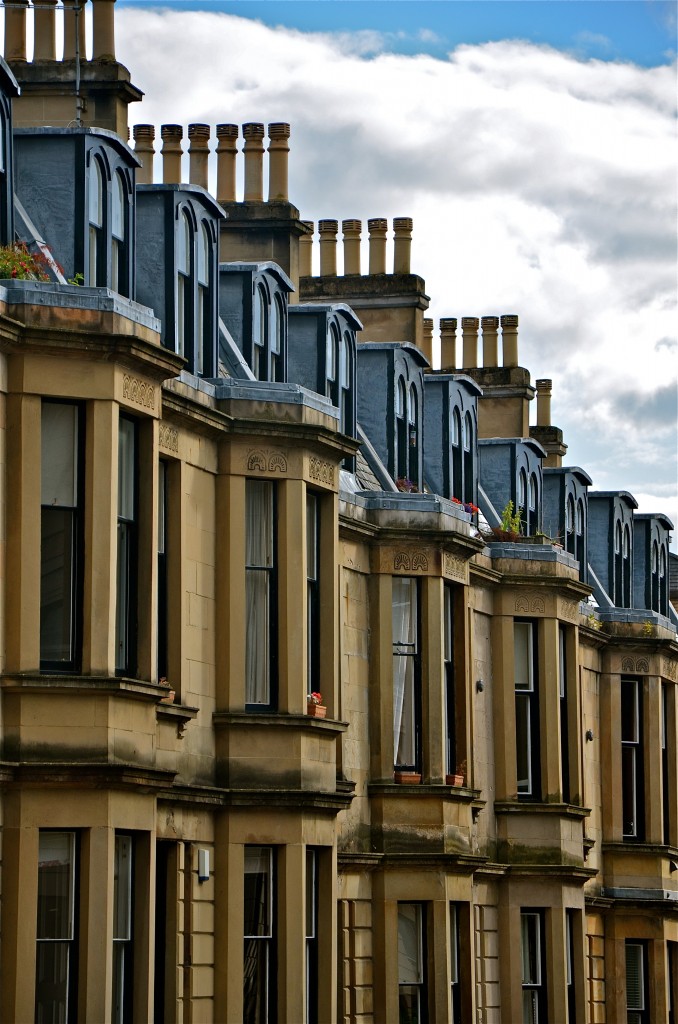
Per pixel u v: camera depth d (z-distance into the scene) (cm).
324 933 4900
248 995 4716
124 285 4697
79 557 4056
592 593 7500
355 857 5372
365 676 5609
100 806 4000
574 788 6662
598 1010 7350
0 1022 3862
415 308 7050
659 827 7575
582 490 7900
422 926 5588
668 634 7731
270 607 4844
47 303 4047
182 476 4622
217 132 6438
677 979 7675
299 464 4872
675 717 7900
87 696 4009
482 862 5766
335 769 5088
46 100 5288
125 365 4128
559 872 6406
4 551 3959
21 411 3994
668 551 8875
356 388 6088
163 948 4497
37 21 5328
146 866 4162
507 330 8138
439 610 5719
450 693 5894
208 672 4722
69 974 3978
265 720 4750
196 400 4678
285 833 4747
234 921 4662
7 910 3909
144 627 4219
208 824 4678
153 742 4191
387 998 5475
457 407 6838
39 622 3984
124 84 5306
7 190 4288
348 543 5531
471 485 6938
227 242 6362
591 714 7419
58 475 4066
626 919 7475
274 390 4878
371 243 7131
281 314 5581
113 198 4659
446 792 5622
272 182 6378
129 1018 4131
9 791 3941
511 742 6431
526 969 6412
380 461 6288
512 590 6512
